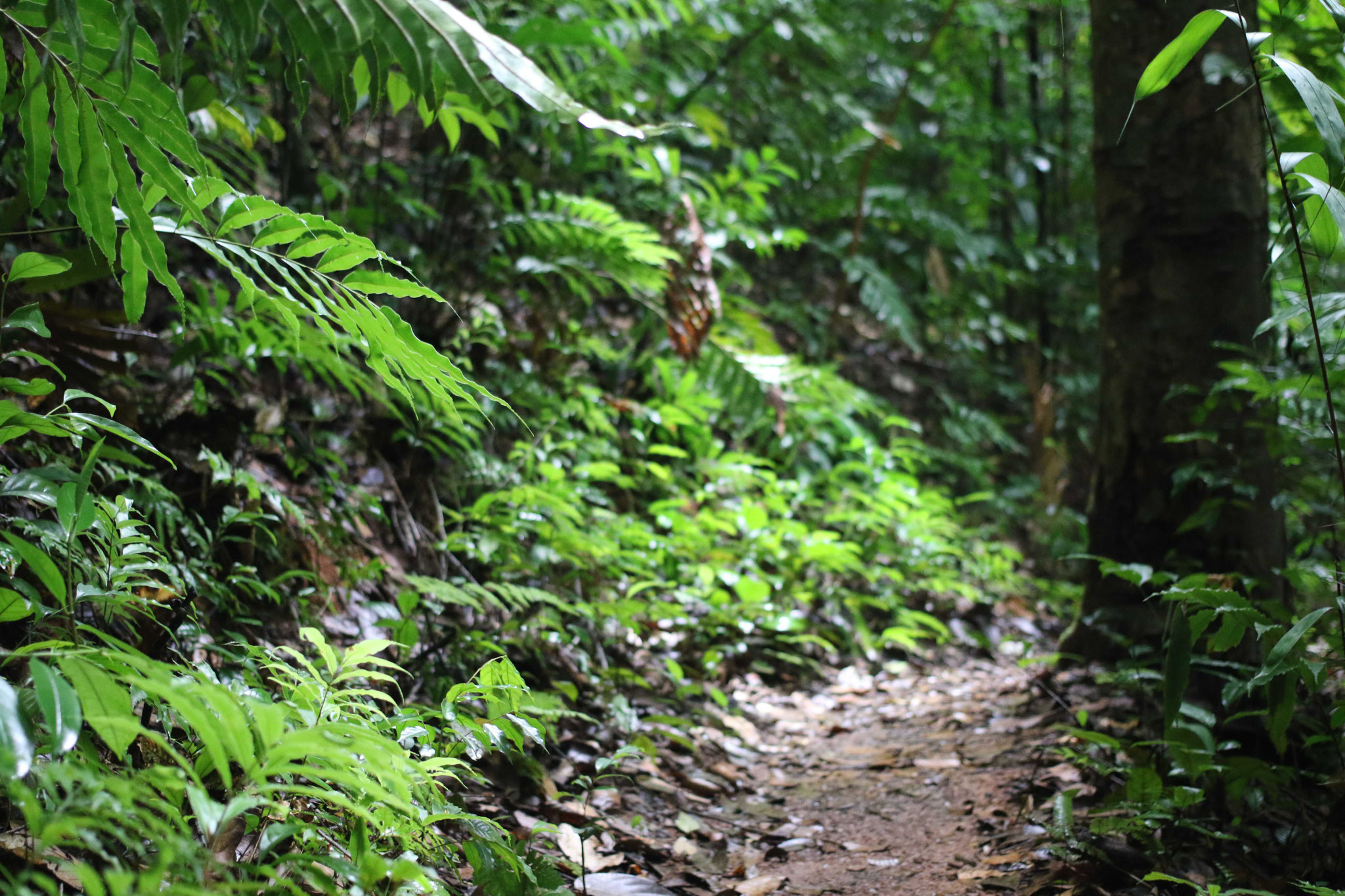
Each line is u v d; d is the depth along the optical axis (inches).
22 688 48.5
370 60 58.5
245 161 130.2
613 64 179.9
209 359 112.3
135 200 62.2
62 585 53.0
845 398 216.5
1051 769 106.4
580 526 144.6
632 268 157.3
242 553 100.3
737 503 188.9
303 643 96.3
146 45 61.9
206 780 59.3
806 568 176.9
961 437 257.8
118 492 92.7
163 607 74.6
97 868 52.2
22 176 97.2
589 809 90.8
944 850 91.0
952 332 297.3
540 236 153.4
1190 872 79.2
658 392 188.4
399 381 69.0
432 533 131.7
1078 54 325.7
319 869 54.6
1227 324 128.3
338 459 118.8
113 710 44.0
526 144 169.3
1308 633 86.1
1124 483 138.0
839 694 150.7
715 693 131.5
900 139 299.1
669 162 177.6
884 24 300.4
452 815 58.2
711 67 239.9
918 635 169.0
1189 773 82.0
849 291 293.1
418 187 173.3
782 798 108.7
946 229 276.1
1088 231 324.2
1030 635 191.6
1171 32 128.7
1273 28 86.7
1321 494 142.8
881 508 194.7
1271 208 134.6
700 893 81.7
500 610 122.4
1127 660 135.3
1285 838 86.7
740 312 197.5
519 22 146.9
